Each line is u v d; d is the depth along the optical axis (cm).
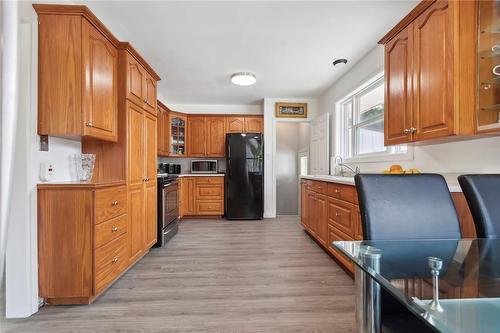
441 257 104
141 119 274
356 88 353
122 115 240
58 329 159
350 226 230
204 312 178
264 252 304
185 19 247
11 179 47
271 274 241
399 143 211
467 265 99
